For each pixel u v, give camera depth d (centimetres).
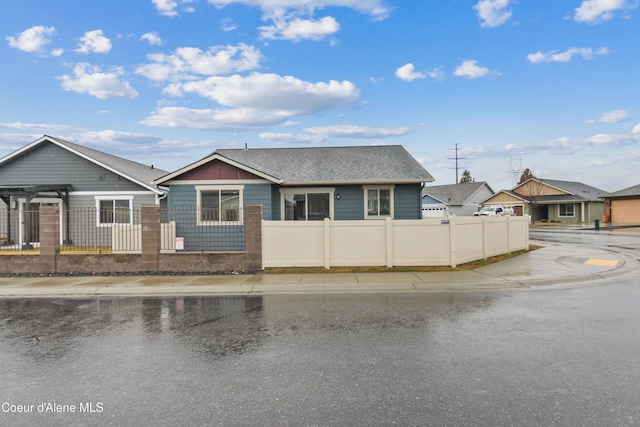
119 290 1018
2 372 492
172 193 1711
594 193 5391
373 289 1003
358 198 1844
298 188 1847
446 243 1267
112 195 2081
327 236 1258
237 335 632
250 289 1009
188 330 666
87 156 2066
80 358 538
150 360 527
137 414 382
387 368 486
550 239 2422
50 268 1246
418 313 755
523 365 489
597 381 441
